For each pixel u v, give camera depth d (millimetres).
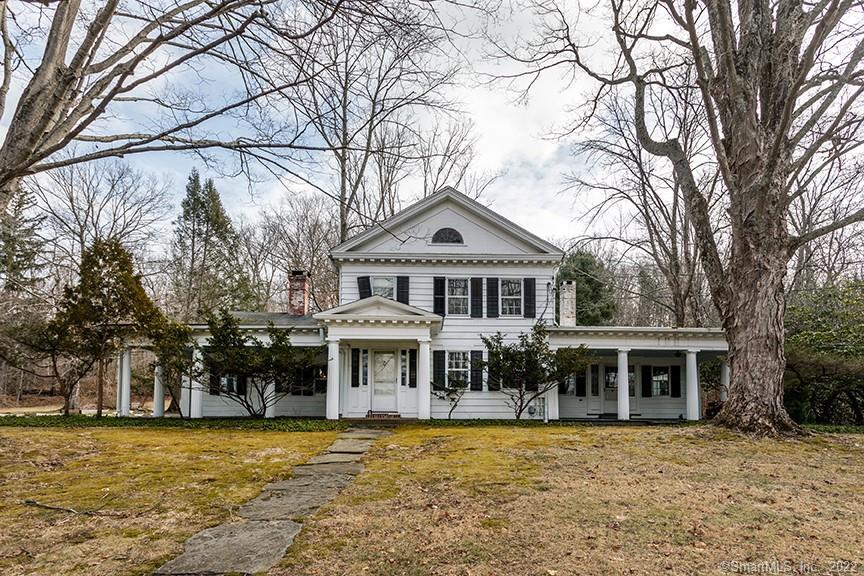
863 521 5766
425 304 19844
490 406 19609
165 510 6586
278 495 7332
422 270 20031
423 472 8648
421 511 6285
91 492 7574
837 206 23891
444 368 19625
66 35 5133
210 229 42750
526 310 19922
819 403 19406
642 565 4516
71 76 4586
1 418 17812
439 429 15414
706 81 12445
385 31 5988
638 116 14641
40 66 4844
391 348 19484
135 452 11219
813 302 20625
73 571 4590
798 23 12648
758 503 6523
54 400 39750
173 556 4934
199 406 18844
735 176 12758
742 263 12547
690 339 19453
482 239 20141
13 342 19281
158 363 17516
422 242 20016
